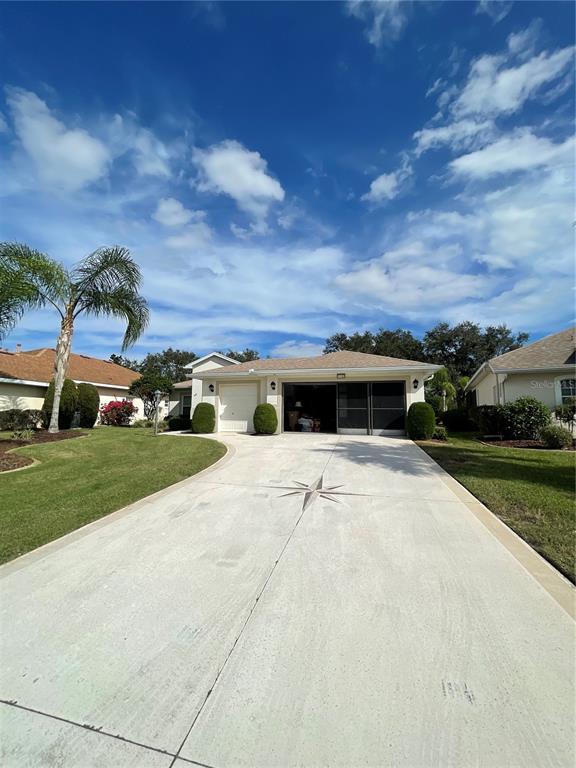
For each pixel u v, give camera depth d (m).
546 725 1.86
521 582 3.29
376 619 2.78
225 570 3.60
